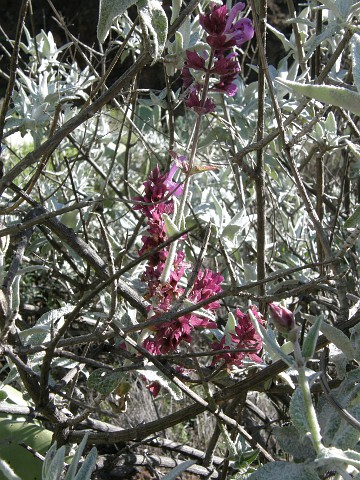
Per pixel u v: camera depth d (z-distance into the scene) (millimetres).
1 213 520
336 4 514
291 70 835
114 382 506
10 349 432
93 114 458
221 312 1014
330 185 1156
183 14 456
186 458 852
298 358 334
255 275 729
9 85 480
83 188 1084
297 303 647
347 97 348
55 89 820
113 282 423
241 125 916
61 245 895
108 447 782
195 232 998
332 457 315
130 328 457
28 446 578
